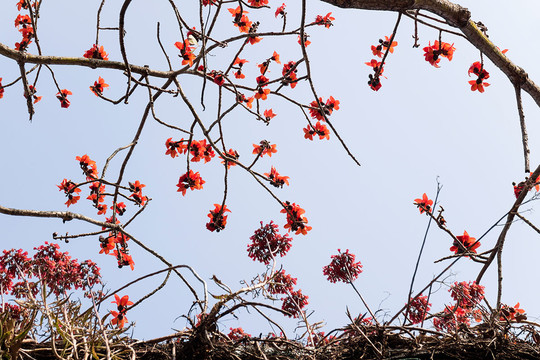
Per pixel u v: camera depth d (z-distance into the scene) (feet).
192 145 13.02
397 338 8.43
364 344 8.33
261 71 13.07
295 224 12.09
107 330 8.02
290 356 8.37
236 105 11.03
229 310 8.16
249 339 8.32
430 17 10.06
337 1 8.58
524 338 8.48
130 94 10.85
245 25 12.17
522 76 9.98
